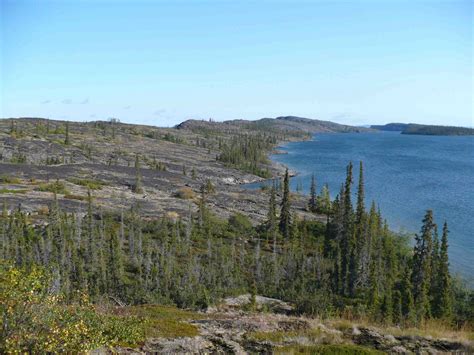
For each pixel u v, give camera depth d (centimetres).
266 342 1984
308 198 14862
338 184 17500
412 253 8338
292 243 8562
